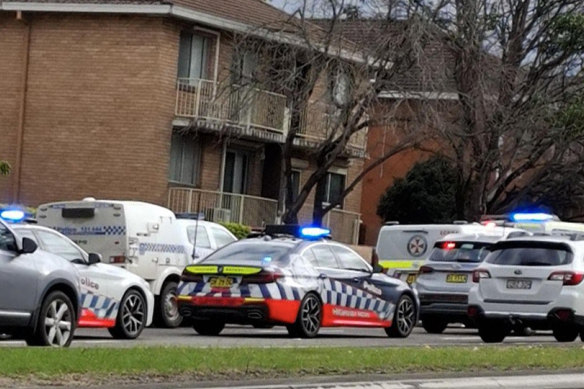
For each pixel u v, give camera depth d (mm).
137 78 44500
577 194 55125
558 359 19984
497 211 49750
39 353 16500
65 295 19891
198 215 30234
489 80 43344
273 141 46906
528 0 46125
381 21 40438
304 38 40750
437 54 42062
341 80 41062
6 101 46500
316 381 16188
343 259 26875
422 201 57781
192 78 45344
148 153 44250
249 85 42281
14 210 25859
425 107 40562
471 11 42656
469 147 45500
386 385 16312
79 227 28484
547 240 26500
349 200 54625
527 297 26156
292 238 26656
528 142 46688
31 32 46156
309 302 25328
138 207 28625
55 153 45719
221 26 45594
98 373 15312
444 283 31594
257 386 15469
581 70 47000
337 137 46781
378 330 30844
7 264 18547
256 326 27141
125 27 44719
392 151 44344
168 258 29297
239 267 24688
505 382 17688
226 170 47781
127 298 24094
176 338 24797
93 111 45188
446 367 18297
